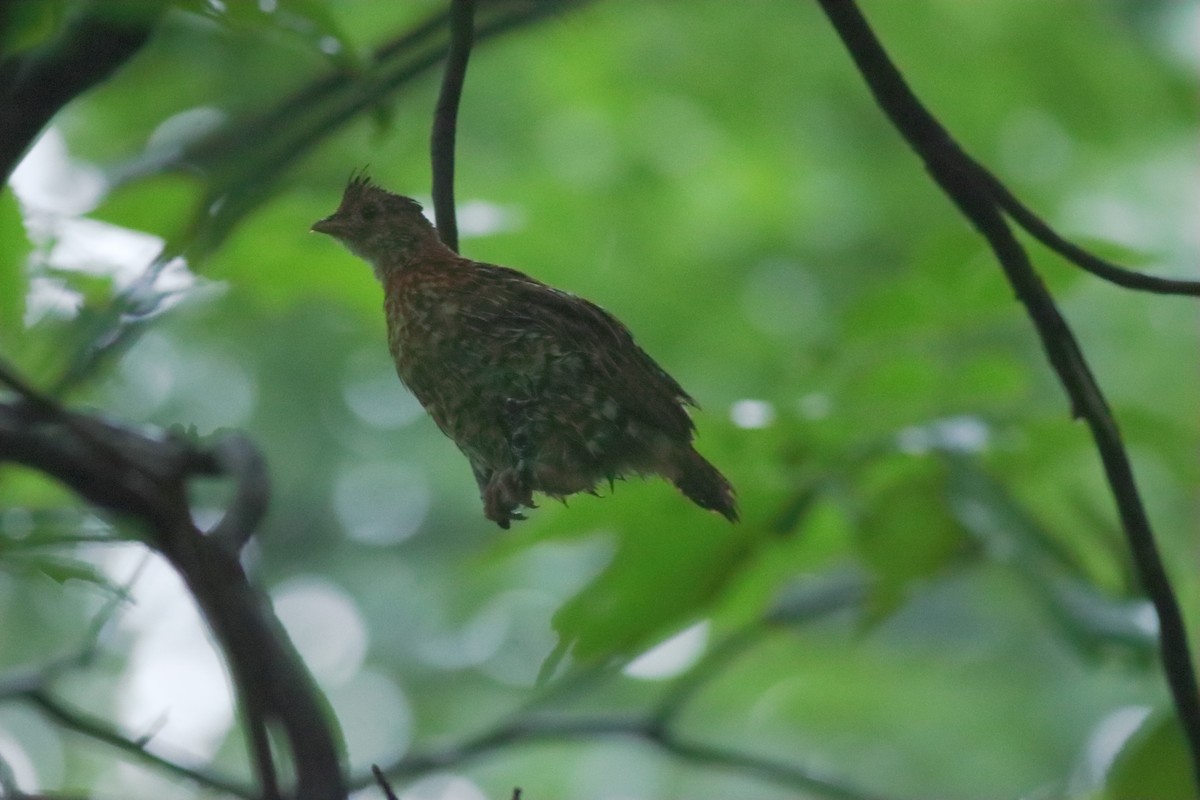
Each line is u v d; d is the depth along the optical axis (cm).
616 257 1755
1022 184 1795
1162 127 1891
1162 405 1783
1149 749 693
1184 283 598
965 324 845
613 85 1825
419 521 2019
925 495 763
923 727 1684
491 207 958
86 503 539
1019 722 1697
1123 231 1828
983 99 1828
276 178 654
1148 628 726
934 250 837
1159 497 1304
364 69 511
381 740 1917
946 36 1816
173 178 777
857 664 1622
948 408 836
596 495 668
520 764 1681
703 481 674
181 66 1266
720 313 1758
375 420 1991
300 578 1988
